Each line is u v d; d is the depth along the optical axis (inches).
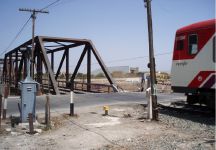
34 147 330.3
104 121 485.1
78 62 1272.1
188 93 555.8
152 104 490.3
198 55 525.3
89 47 1230.3
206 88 519.8
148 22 505.0
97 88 1322.6
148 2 504.7
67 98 876.0
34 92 453.4
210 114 524.7
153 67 497.0
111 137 370.9
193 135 377.4
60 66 1444.4
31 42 1309.1
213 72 498.9
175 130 411.2
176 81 569.6
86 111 609.3
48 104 448.1
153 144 334.0
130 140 354.6
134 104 716.7
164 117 522.0
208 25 509.7
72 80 1295.5
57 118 518.0
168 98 872.9
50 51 1599.4
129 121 482.6
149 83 513.0
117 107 671.1
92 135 382.0
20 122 452.4
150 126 439.2
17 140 361.4
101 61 1181.7
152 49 502.0
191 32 539.2
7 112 590.6
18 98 857.5
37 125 445.1
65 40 1184.8
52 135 386.9
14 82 1841.8
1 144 343.0
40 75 1269.7
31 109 451.5
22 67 1584.6
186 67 549.3
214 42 498.3
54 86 1068.5
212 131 399.9
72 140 358.9
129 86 1823.3
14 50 1756.9
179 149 311.7
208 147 315.9
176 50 570.3
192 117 520.7
